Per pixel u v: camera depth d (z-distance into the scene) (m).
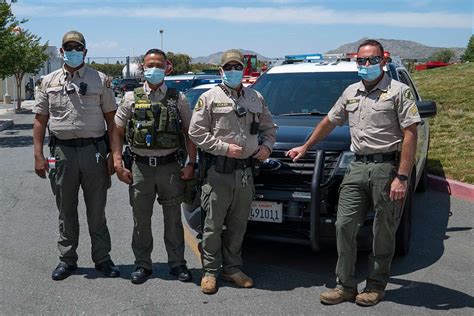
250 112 4.06
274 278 4.53
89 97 4.28
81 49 4.18
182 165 4.37
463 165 8.35
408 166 3.71
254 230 4.55
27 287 4.32
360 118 3.84
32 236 5.66
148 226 4.41
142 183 4.26
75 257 4.61
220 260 4.37
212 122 4.07
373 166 3.80
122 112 4.20
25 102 35.88
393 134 3.78
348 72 6.04
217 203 4.13
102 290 4.27
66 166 4.32
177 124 4.17
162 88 4.18
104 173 4.47
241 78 4.00
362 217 3.97
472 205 6.97
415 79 19.39
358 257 5.03
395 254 5.03
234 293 4.22
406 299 4.12
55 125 4.28
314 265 4.83
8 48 16.92
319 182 4.17
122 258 5.02
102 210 4.53
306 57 7.73
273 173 4.39
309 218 4.29
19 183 8.45
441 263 4.91
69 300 4.09
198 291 4.26
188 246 5.36
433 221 6.26
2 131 17.45
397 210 3.91
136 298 4.12
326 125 4.12
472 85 15.47
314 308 3.96
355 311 3.91
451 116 12.17
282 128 4.84
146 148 4.17
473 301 4.09
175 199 4.35
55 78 4.29
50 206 6.95
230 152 4.01
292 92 5.84
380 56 3.71
